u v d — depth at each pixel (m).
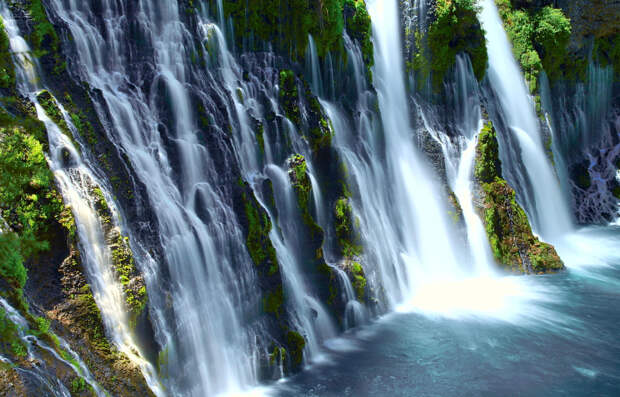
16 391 7.73
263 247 14.75
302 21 19.27
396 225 20.78
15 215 9.80
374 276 18.03
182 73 15.70
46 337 9.05
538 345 15.90
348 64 20.78
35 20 12.91
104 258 10.95
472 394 13.39
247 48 18.52
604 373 14.39
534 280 21.36
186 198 14.09
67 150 11.27
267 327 14.38
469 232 22.36
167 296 12.11
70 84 12.88
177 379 12.08
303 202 16.69
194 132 15.02
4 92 11.27
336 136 19.41
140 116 14.10
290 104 17.86
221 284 13.74
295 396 13.14
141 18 15.33
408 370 14.46
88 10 14.76
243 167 15.86
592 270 22.56
